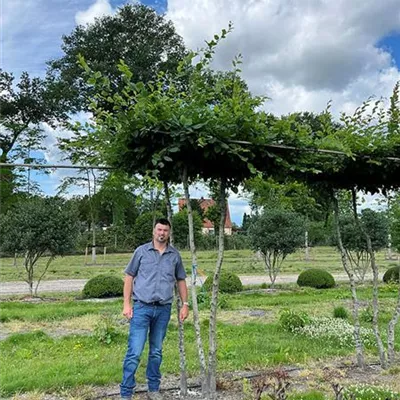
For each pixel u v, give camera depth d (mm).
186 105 4781
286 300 13320
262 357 6695
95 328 8305
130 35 32469
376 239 17141
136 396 5133
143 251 4977
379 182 6332
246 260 31797
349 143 5590
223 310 11648
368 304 11852
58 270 26781
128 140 4754
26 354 6828
